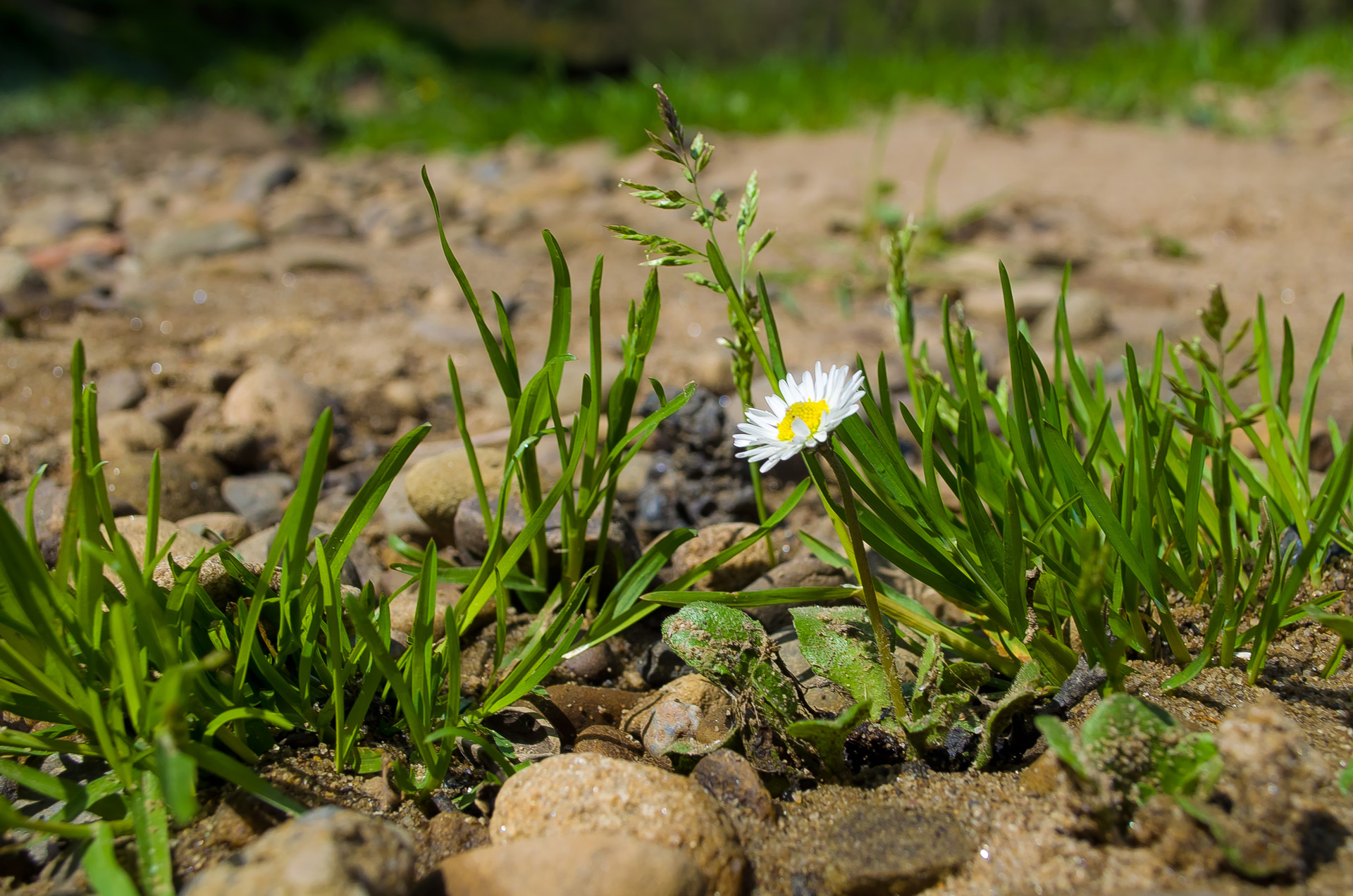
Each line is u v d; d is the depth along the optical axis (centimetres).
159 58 212
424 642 23
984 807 22
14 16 189
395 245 65
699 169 25
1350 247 57
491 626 29
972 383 25
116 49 207
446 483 32
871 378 42
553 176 80
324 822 19
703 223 25
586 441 27
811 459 24
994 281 54
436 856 21
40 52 190
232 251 61
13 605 21
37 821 20
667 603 26
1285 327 27
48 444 37
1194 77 107
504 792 21
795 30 466
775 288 55
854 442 24
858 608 25
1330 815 20
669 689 26
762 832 22
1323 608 24
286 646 23
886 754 23
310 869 18
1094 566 21
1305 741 21
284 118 155
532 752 24
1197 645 25
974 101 98
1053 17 366
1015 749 23
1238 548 25
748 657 23
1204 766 20
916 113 101
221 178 94
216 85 193
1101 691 24
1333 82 102
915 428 25
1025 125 93
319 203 76
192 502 35
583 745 25
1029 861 20
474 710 25
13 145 126
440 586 30
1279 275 54
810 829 22
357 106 188
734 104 104
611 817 21
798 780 23
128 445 37
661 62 421
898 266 29
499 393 42
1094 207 68
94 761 23
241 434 38
